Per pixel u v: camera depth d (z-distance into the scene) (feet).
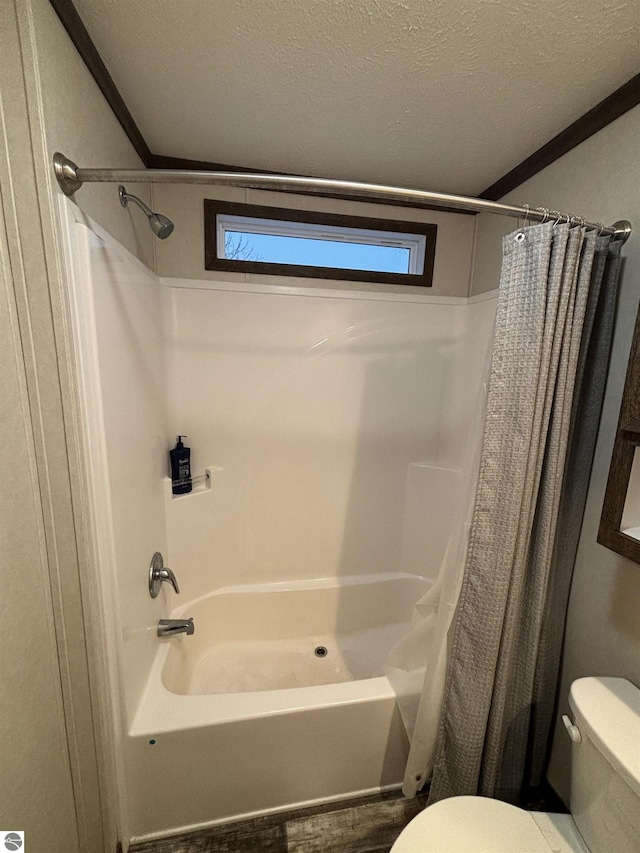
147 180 2.64
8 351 2.31
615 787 2.70
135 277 4.00
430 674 3.80
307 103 3.70
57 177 2.52
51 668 2.76
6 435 2.26
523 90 3.42
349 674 5.67
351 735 4.01
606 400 3.59
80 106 2.93
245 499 6.01
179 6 2.67
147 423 4.37
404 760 4.24
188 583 5.60
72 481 2.77
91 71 3.11
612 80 3.27
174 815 3.82
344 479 6.31
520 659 3.78
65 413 2.67
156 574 4.43
